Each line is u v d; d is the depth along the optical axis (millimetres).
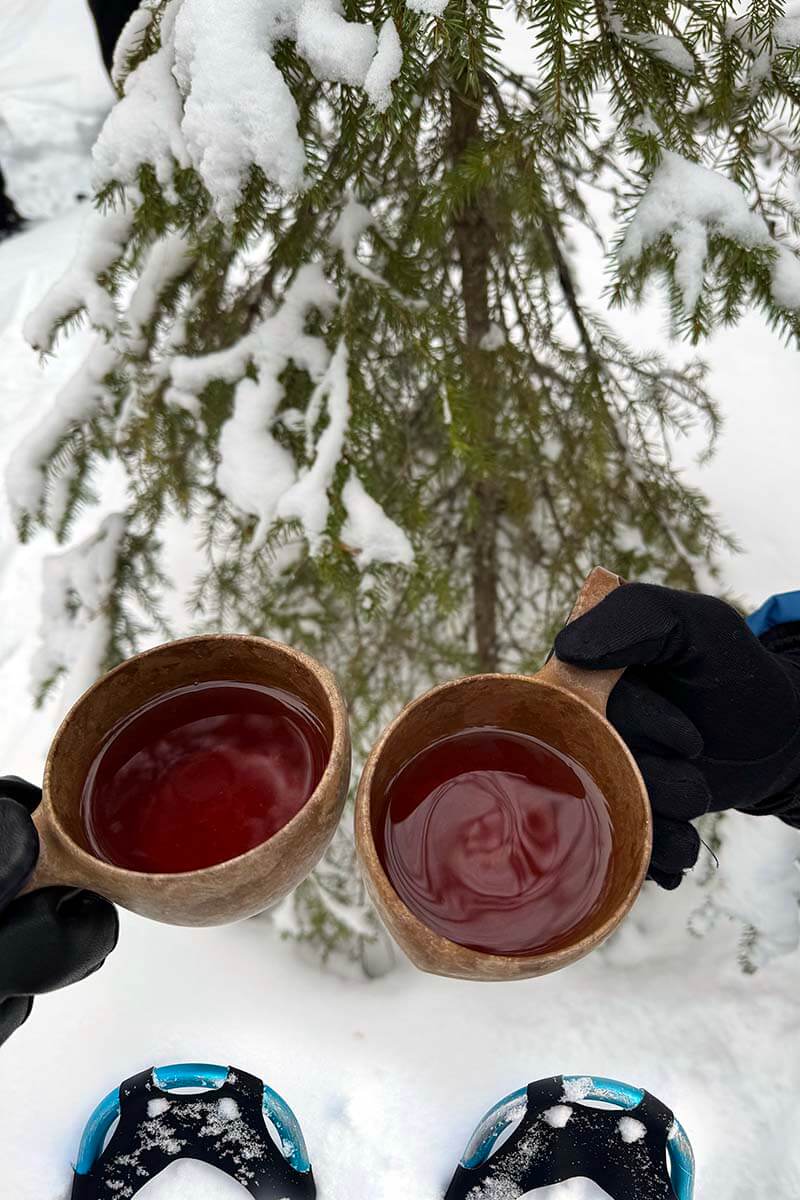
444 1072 1494
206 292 1316
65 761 518
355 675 1568
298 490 1131
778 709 785
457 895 512
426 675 1755
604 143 1206
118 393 1353
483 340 1484
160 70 980
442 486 1725
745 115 948
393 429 1454
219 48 777
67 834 481
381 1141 1415
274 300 1392
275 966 1609
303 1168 1306
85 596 1439
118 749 547
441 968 472
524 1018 1582
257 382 1217
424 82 966
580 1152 1299
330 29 776
